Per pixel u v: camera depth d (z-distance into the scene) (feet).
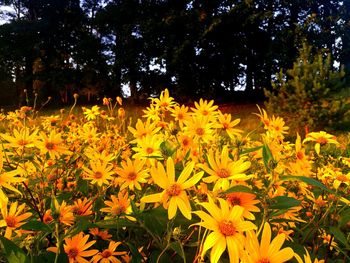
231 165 4.48
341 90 48.37
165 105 8.02
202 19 84.94
